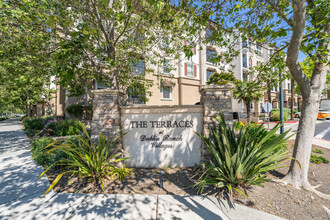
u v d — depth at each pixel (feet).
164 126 14.66
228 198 9.72
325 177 13.07
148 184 11.52
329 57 11.21
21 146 22.30
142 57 29.27
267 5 14.46
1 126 48.62
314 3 11.08
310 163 15.89
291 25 11.38
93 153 11.34
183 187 11.09
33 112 73.97
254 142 11.59
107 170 12.48
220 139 12.28
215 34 14.60
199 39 15.20
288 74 17.26
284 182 11.71
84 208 8.83
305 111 11.66
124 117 14.76
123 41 24.75
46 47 18.99
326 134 32.65
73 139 17.29
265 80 17.56
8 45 16.15
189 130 14.60
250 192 10.26
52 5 16.98
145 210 8.73
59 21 16.55
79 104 38.50
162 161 14.56
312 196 10.37
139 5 15.16
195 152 14.52
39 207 8.86
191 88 54.95
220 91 13.71
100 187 11.03
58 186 11.13
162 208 8.90
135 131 14.74
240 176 10.46
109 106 14.20
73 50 11.93
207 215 8.41
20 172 13.35
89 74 26.37
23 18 15.64
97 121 14.17
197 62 56.75
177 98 52.70
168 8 12.77
